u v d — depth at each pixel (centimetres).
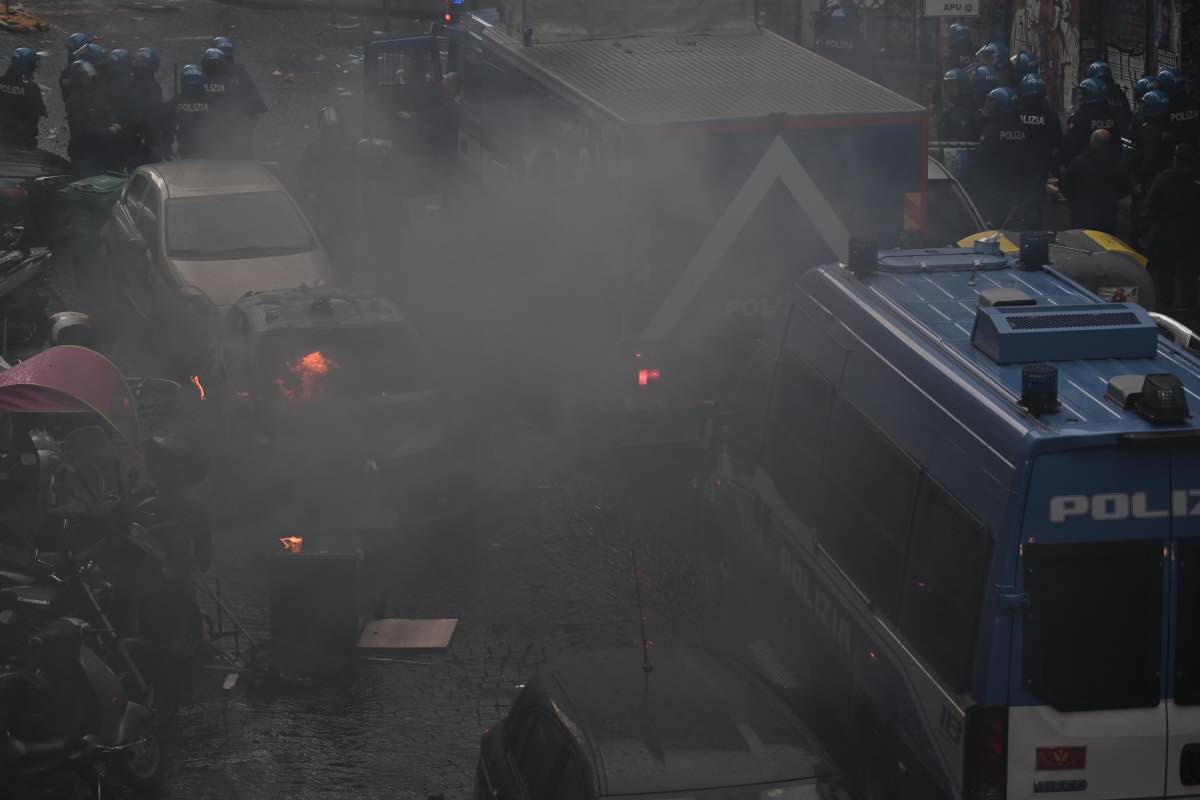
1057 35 5838
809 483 1972
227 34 7162
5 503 1997
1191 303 3891
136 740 1819
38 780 1730
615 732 1437
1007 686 1388
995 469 1423
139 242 3612
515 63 3294
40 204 4250
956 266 2023
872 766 1733
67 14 7519
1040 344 1591
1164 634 1390
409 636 2267
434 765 1934
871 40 5994
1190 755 1405
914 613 1577
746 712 1482
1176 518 1380
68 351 2211
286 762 1938
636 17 3391
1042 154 3900
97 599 1906
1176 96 4278
